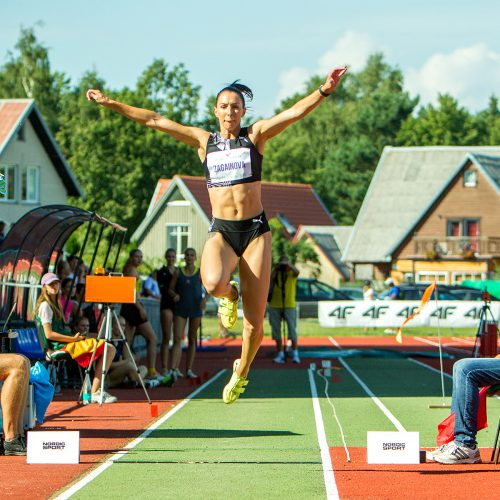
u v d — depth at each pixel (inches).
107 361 682.8
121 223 3508.9
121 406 667.4
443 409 658.2
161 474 416.2
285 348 1137.4
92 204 3508.9
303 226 3368.6
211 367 1033.5
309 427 566.6
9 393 462.9
